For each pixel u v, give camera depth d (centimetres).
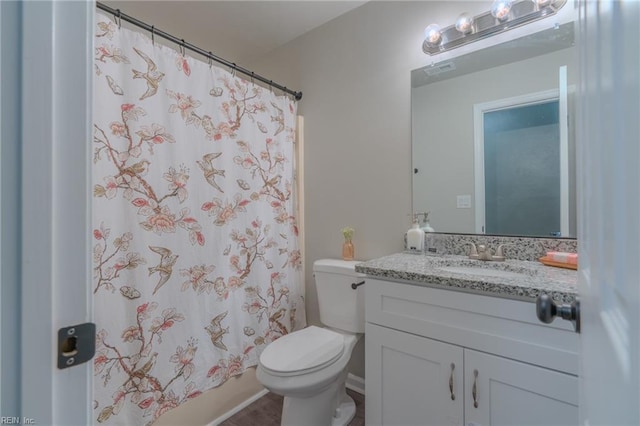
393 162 175
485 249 139
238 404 172
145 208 135
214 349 160
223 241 165
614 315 38
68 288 36
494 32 143
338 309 170
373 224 183
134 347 131
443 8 158
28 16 33
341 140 197
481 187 149
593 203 51
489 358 98
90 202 38
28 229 33
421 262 136
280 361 134
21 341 32
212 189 160
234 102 172
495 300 97
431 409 110
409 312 116
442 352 108
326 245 205
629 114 34
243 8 190
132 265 131
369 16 184
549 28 133
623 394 34
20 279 32
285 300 201
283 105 203
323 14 196
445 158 159
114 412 125
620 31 37
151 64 138
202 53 161
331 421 153
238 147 174
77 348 36
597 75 48
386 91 178
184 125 149
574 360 85
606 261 43
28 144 33
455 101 156
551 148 132
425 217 164
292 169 210
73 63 37
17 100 32
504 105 143
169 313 142
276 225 197
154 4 184
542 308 63
